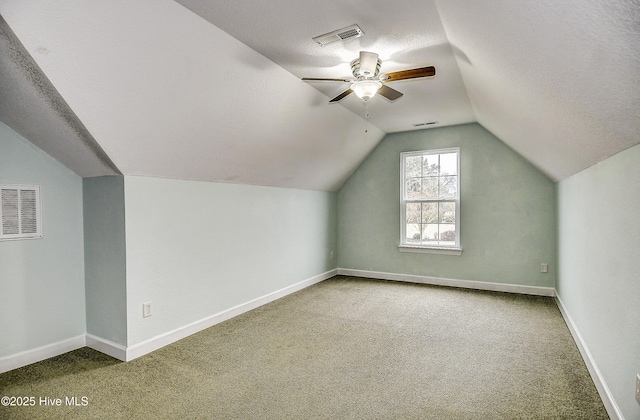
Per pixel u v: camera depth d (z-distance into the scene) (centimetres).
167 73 204
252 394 205
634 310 156
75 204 273
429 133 471
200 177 309
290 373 230
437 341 281
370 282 489
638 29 80
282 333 300
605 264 200
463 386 213
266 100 276
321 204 504
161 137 241
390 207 501
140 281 261
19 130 236
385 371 232
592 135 179
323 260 509
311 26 201
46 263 256
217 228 330
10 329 238
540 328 307
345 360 249
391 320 330
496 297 407
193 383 218
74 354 262
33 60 163
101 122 205
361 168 521
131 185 255
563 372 229
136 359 252
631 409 158
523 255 422
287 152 361
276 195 411
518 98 212
